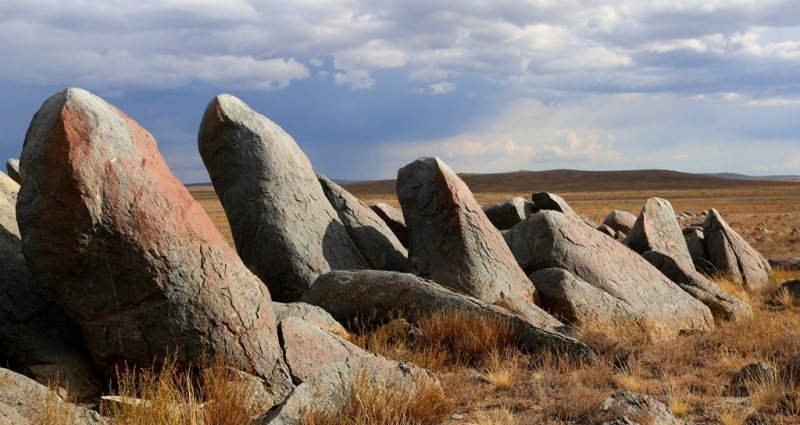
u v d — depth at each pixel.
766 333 11.48
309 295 12.73
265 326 8.70
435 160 14.52
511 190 188.38
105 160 7.90
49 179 7.70
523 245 15.78
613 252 15.77
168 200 8.28
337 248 14.71
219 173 14.62
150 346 8.07
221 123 14.48
